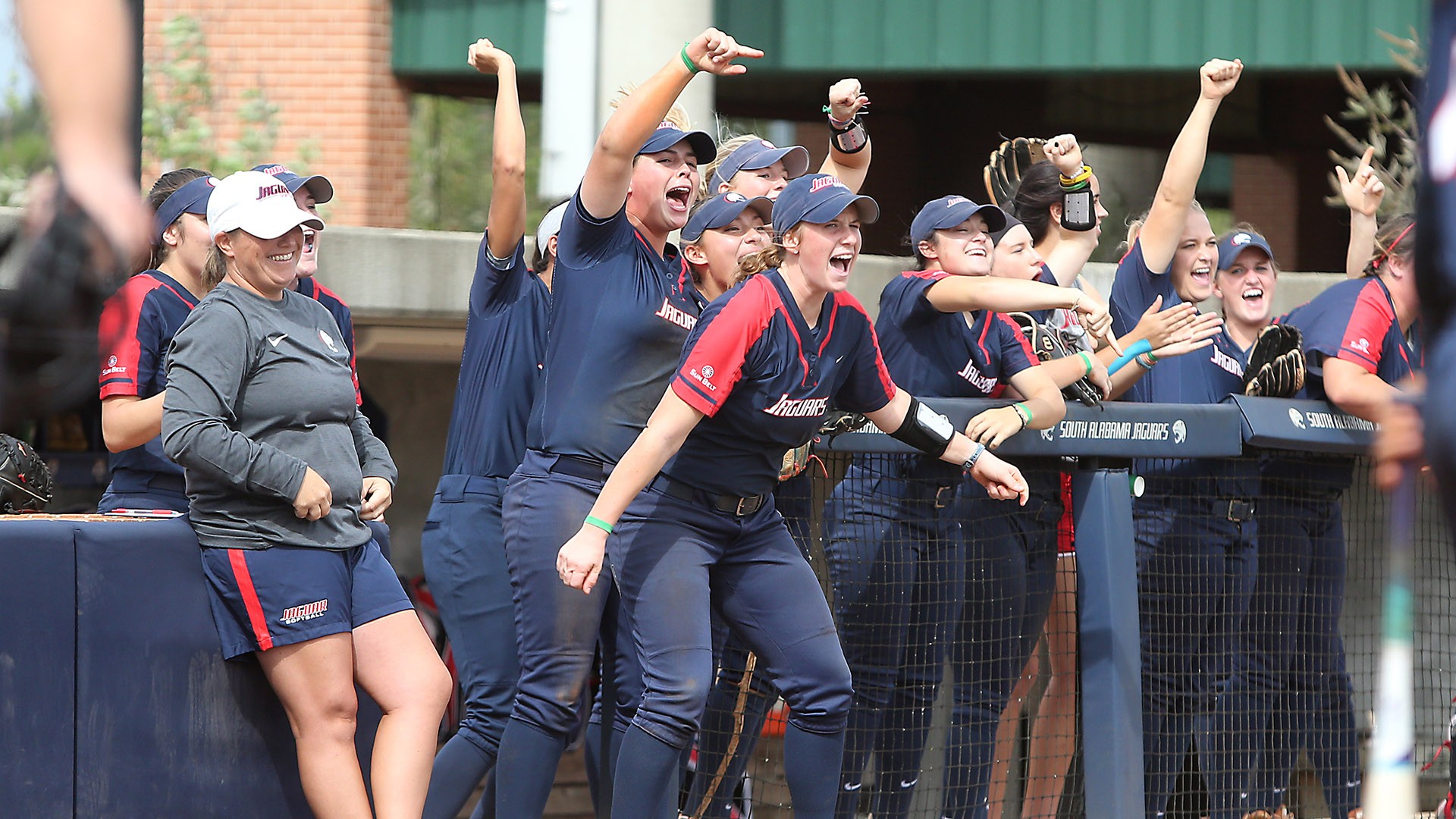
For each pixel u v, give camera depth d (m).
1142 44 33.62
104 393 12.62
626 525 12.28
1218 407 15.11
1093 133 47.59
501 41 40.06
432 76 42.59
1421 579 17.72
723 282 14.20
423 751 12.04
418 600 20.39
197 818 11.76
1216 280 18.08
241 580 11.56
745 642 12.80
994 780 15.09
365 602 12.15
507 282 14.30
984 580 14.34
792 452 13.56
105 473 20.19
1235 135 48.59
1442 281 5.84
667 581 12.12
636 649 12.93
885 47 35.22
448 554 14.38
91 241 4.52
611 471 12.64
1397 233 16.06
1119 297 16.50
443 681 12.30
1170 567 15.38
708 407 11.59
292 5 41.59
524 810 12.60
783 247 12.09
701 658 12.12
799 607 12.52
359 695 12.56
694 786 14.28
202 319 11.41
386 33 41.66
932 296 14.05
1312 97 47.72
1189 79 42.12
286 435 11.68
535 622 12.65
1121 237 49.31
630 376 12.64
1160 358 14.70
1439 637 17.77
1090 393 14.36
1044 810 15.05
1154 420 14.69
